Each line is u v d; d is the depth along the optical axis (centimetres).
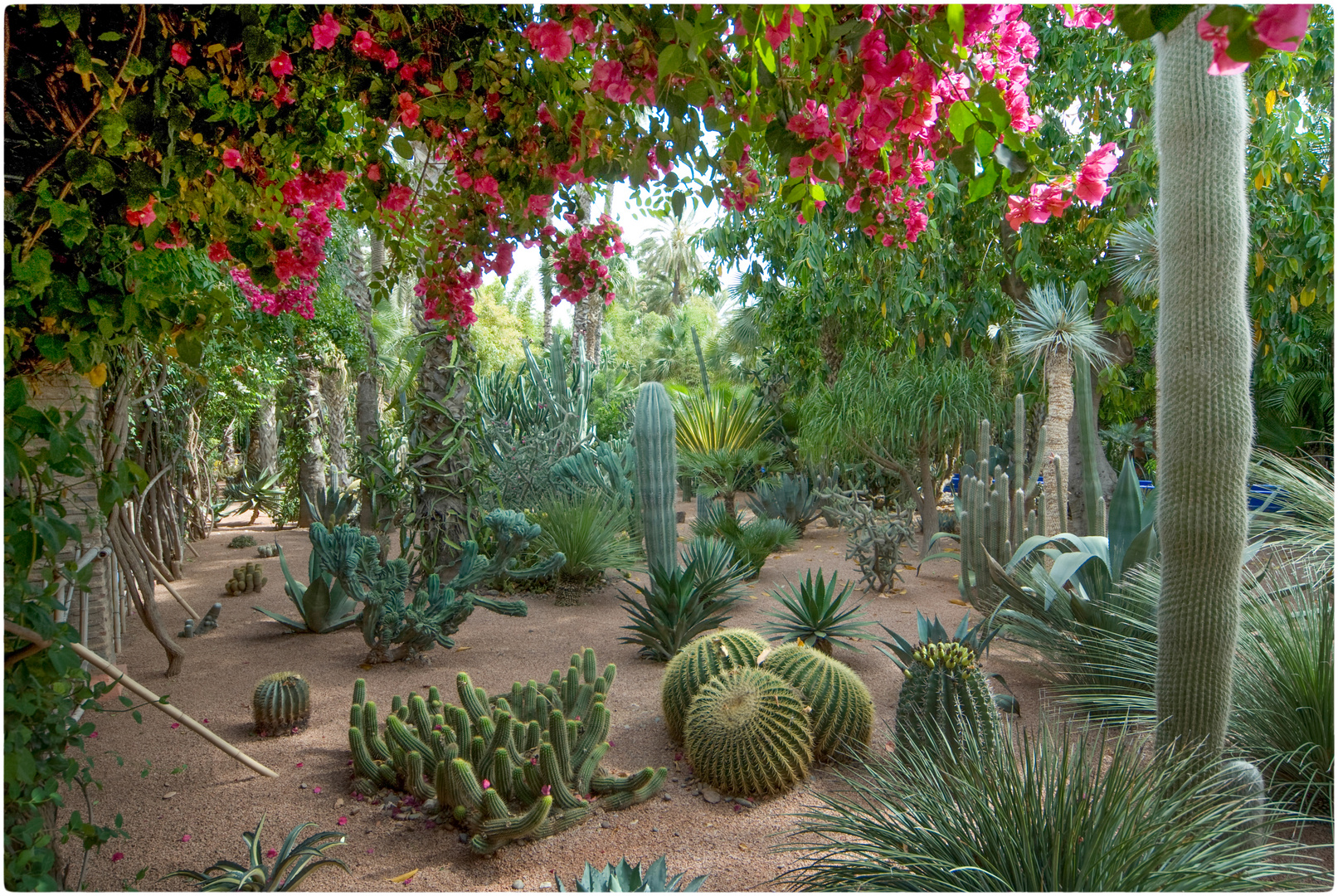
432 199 347
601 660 511
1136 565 421
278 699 388
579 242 381
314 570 560
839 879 228
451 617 505
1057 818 216
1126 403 894
